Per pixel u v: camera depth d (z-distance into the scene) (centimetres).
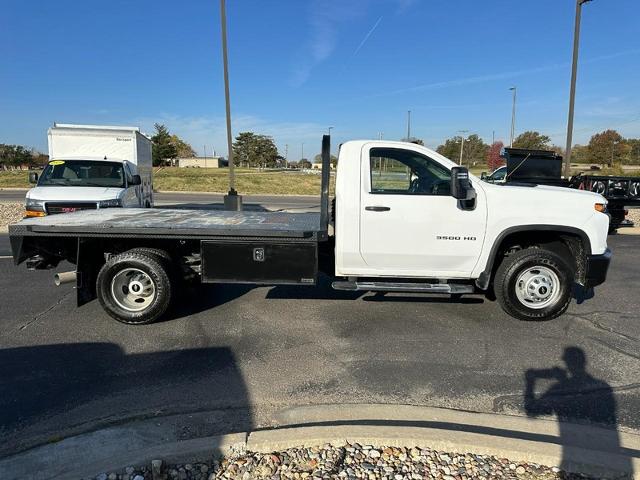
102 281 509
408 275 528
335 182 542
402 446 288
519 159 1264
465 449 284
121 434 311
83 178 1062
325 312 564
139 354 441
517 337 489
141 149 1348
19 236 504
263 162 8931
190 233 501
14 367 412
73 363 421
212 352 447
